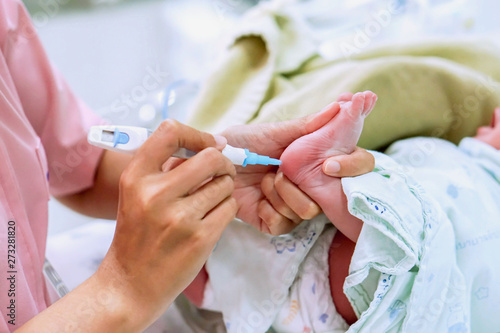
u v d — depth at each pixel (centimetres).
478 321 81
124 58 179
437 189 84
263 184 76
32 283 72
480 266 79
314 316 78
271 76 118
